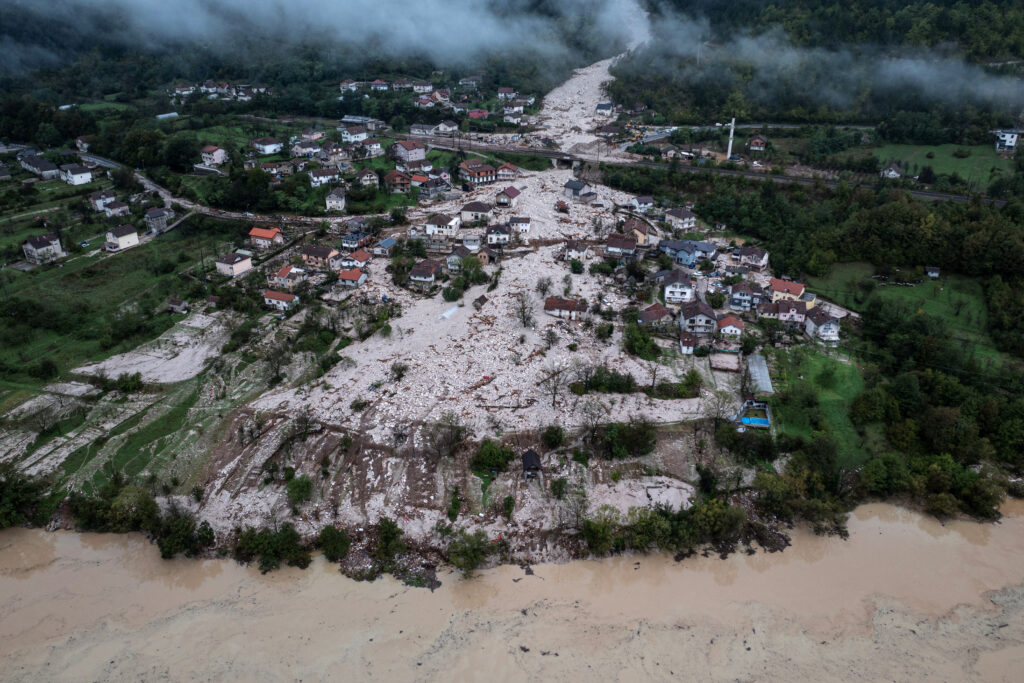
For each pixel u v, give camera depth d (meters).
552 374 116.81
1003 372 113.06
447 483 94.94
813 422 106.75
